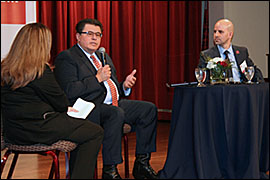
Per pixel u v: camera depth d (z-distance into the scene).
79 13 5.25
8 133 2.15
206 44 6.20
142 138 2.92
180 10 5.95
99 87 2.76
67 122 2.23
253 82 3.10
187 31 6.11
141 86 5.82
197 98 2.67
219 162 2.70
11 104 2.14
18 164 3.43
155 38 5.84
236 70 3.59
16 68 2.12
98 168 3.26
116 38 5.52
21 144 2.14
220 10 5.94
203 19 6.20
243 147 2.65
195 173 2.67
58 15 5.04
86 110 2.47
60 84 2.79
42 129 2.13
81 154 2.27
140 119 2.94
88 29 2.95
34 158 3.68
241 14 5.99
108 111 2.71
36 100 2.17
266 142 2.80
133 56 5.77
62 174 3.03
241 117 2.64
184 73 6.13
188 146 2.73
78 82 2.74
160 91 6.03
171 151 2.74
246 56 3.70
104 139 2.67
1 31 4.05
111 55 5.59
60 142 2.21
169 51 5.98
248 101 2.63
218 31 3.61
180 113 2.76
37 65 2.14
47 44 2.22
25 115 2.12
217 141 2.69
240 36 5.97
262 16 6.16
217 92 2.64
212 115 2.67
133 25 5.74
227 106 2.64
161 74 5.99
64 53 2.90
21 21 4.14
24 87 2.14
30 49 2.14
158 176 2.85
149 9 5.77
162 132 5.13
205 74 3.01
